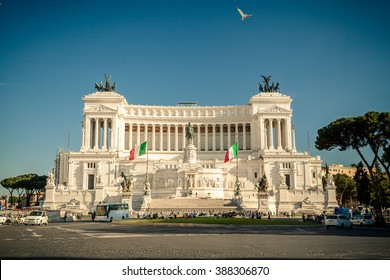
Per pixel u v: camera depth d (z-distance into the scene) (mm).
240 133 179625
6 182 187375
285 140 163000
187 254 28531
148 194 114938
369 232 53062
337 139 87500
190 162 145250
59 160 175750
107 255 27938
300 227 63781
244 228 59750
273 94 171625
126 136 175375
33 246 33844
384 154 85000
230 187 138000
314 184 150500
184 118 173000
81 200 120812
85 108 165250
